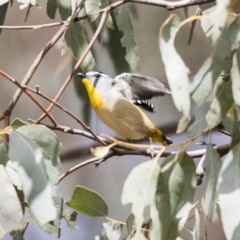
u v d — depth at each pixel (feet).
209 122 10.40
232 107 10.44
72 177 26.73
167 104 24.63
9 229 10.16
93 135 12.14
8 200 10.24
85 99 17.42
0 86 25.94
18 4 24.77
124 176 27.35
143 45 23.45
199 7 14.23
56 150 11.05
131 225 11.60
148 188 10.28
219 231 24.43
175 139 24.41
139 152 14.65
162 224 10.27
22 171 10.51
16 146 10.70
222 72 10.51
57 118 26.21
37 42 25.68
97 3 12.48
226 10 9.51
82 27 15.01
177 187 10.46
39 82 25.85
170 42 9.59
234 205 9.76
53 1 14.82
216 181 10.53
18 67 25.98
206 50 24.26
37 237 25.62
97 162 13.71
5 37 25.49
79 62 11.73
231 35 10.99
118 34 16.06
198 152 14.16
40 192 10.36
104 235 12.85
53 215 10.23
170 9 12.04
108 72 17.90
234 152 10.30
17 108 26.02
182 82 9.43
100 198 12.43
